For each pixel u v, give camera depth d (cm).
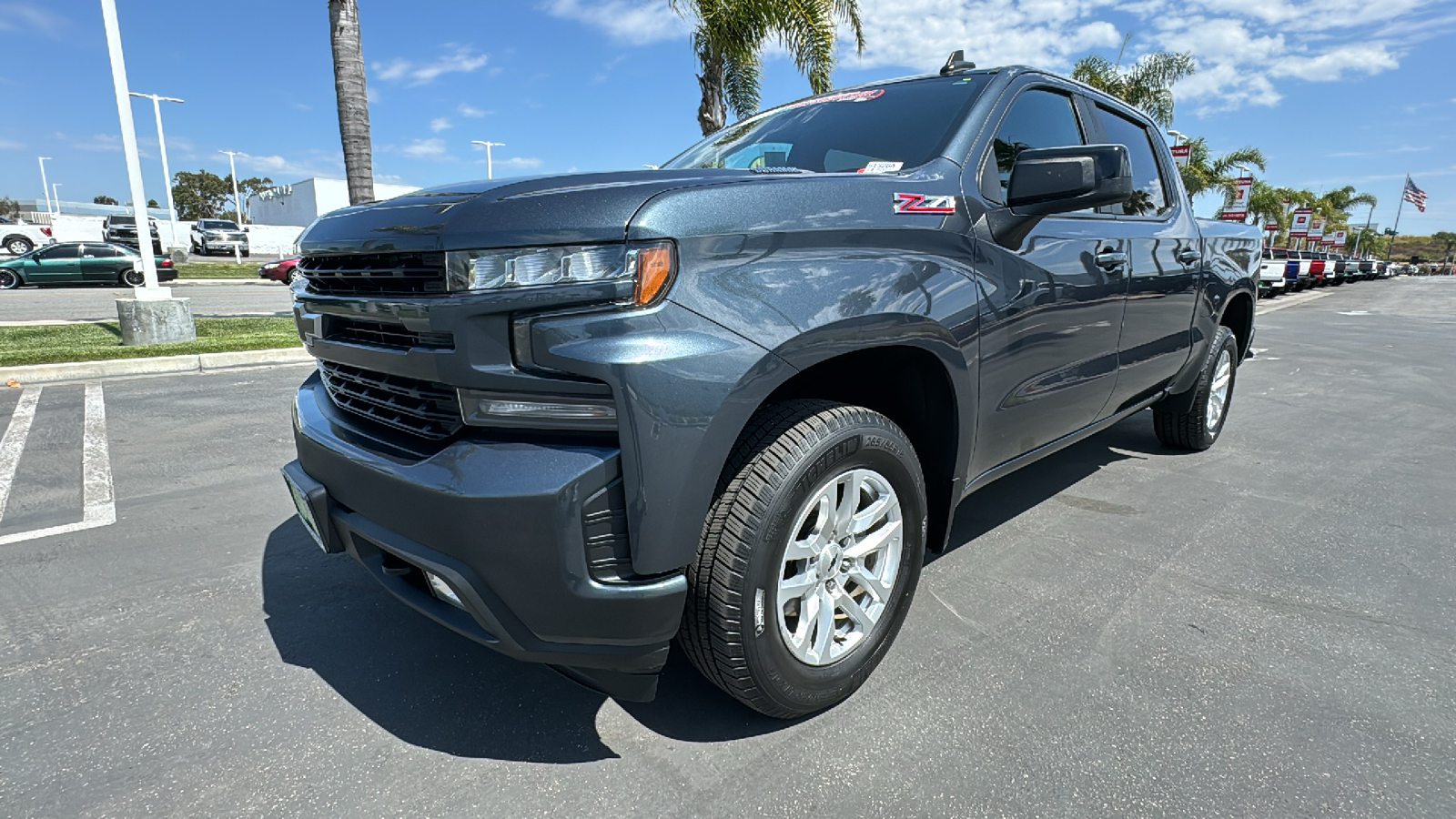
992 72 274
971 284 224
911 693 215
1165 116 1734
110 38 822
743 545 174
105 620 258
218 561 304
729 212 171
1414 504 374
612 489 159
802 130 285
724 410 164
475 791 178
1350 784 179
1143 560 305
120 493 383
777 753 191
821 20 879
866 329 189
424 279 171
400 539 177
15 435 495
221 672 228
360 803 175
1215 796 175
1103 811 171
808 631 194
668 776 183
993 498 380
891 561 214
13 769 185
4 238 2922
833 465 188
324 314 211
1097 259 287
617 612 163
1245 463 445
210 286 2262
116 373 717
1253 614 261
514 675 226
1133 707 208
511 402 161
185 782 181
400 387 185
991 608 264
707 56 932
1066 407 290
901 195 212
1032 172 224
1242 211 1906
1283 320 1405
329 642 245
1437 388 702
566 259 157
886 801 174
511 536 158
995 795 176
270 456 450
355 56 849
